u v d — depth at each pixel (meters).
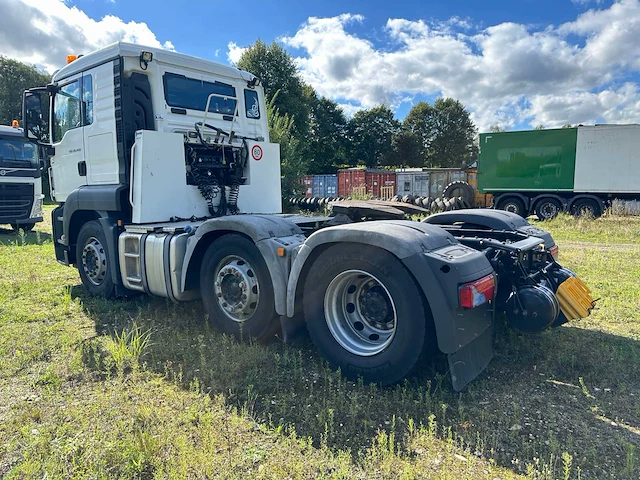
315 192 35.12
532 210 18.27
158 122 5.33
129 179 5.23
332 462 2.50
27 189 13.10
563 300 3.75
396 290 3.23
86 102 5.71
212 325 4.58
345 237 3.41
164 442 2.64
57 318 5.02
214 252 4.37
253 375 3.50
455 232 4.74
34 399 3.21
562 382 3.47
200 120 5.71
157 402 3.16
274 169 6.33
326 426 2.70
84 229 5.86
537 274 3.85
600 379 3.49
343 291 3.64
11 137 12.84
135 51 5.27
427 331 3.15
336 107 63.66
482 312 3.43
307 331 4.06
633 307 5.23
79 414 2.98
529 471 2.38
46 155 6.48
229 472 2.40
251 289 4.12
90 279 5.91
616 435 2.73
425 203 18.28
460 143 70.06
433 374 3.49
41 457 2.52
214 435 2.74
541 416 2.97
